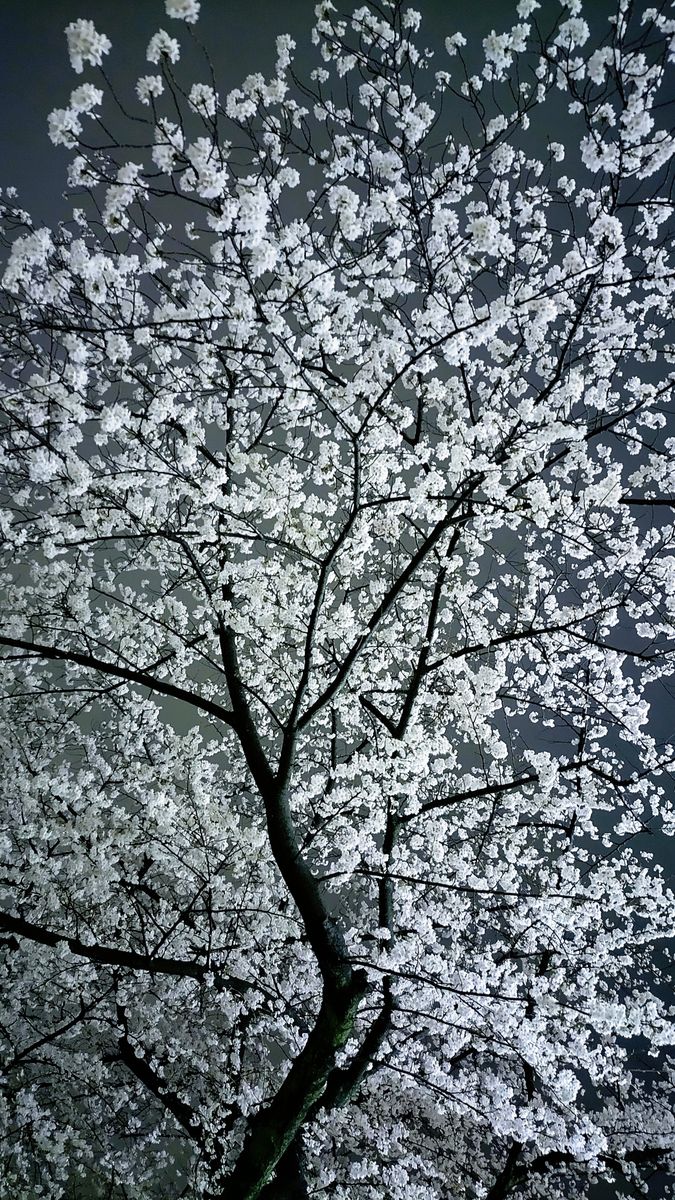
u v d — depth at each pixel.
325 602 7.65
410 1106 11.34
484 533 7.29
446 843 8.38
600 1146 6.61
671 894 8.40
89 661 6.48
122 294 5.02
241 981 7.62
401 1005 7.43
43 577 7.63
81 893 7.80
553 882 8.41
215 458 6.46
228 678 6.86
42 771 8.17
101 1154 9.37
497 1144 11.63
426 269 5.60
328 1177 8.09
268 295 5.15
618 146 4.76
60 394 4.49
